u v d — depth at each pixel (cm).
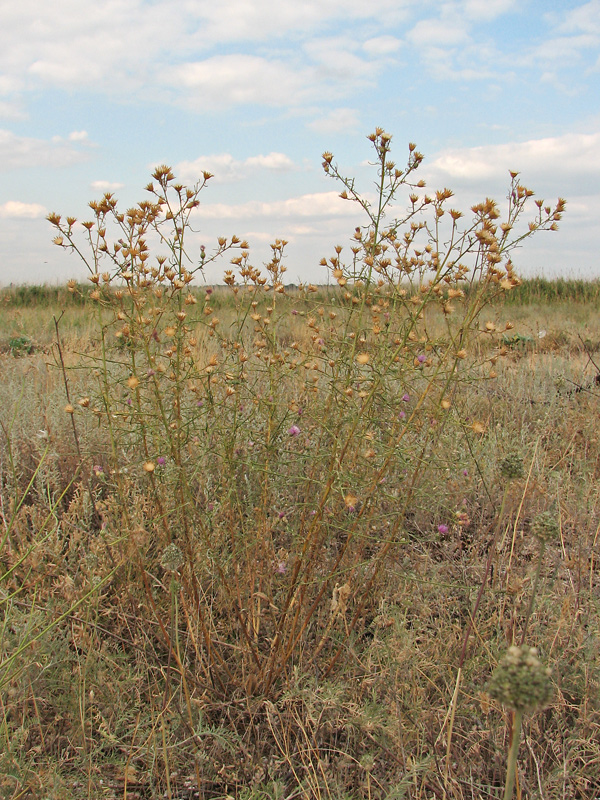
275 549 254
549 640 210
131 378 187
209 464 218
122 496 209
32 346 722
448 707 187
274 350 231
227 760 179
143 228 196
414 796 162
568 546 284
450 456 277
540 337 818
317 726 177
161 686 203
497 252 194
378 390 212
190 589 203
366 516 213
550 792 163
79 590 222
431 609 230
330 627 207
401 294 207
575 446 378
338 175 200
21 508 275
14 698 181
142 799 171
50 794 156
